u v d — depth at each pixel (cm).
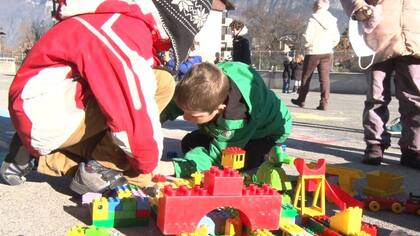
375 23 306
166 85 224
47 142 199
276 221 168
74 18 193
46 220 182
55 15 200
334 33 804
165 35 212
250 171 275
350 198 212
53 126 195
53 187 224
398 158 358
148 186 224
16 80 194
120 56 187
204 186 171
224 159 234
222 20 3225
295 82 1741
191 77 210
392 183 243
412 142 318
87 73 185
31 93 191
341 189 222
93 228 161
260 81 269
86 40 186
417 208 215
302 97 842
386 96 330
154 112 193
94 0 192
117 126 187
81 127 202
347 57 2148
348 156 356
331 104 981
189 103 209
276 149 222
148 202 184
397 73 322
